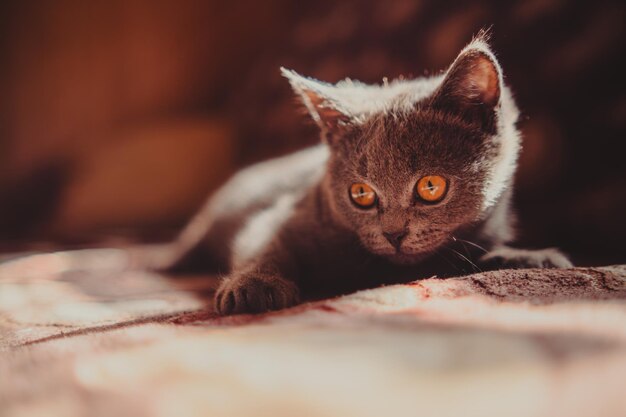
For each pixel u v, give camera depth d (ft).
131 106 3.27
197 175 2.84
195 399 0.57
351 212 1.22
